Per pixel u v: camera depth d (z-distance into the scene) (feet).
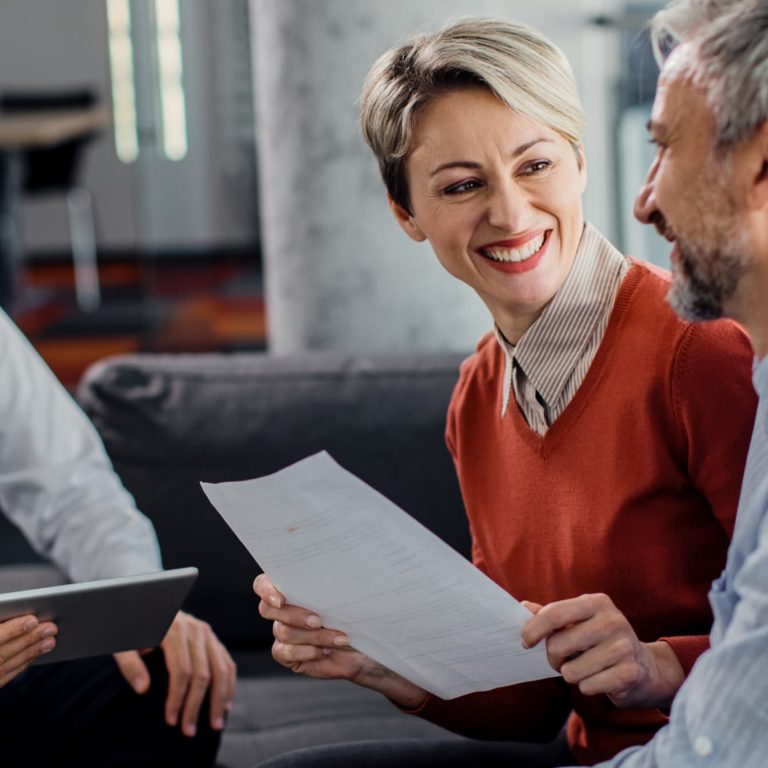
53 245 32.86
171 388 8.49
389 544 4.70
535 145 5.20
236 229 19.89
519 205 5.24
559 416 5.46
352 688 7.86
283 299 10.64
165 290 20.31
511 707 5.88
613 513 5.31
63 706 7.08
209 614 8.24
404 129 5.32
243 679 8.02
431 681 5.39
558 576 5.57
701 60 4.08
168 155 18.85
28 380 7.79
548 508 5.55
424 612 4.92
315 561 4.89
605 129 13.12
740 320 4.33
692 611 5.31
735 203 4.09
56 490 7.63
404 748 5.77
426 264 10.21
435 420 8.21
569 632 4.79
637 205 4.54
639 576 5.32
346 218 10.22
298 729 7.25
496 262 5.37
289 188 10.36
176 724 7.04
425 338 10.29
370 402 8.30
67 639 5.96
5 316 7.96
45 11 32.30
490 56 5.12
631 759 4.31
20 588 7.75
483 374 6.00
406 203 5.63
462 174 5.25
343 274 10.29
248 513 4.76
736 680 3.88
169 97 17.83
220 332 20.31
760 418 4.37
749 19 3.97
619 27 12.75
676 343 5.16
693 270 4.28
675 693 4.94
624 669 4.79
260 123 10.78
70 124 26.66
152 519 8.21
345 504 4.65
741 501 4.40
